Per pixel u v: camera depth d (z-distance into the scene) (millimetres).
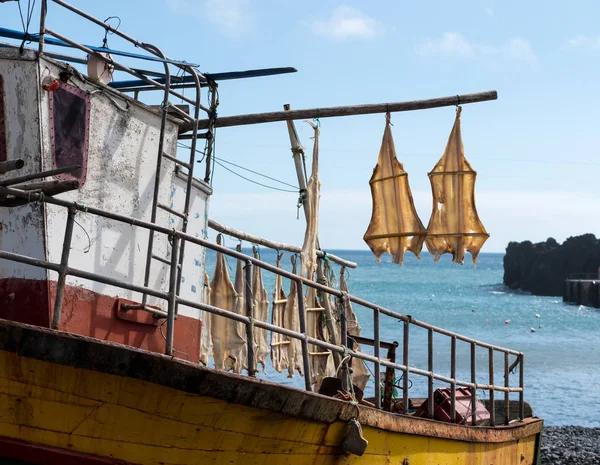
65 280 6477
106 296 7531
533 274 112312
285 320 12047
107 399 6473
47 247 6863
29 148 6930
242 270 11289
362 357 8805
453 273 174625
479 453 10688
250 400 6996
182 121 9188
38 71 6934
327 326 11938
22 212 6953
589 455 18719
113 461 6648
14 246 6969
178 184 8859
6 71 7023
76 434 6508
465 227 11531
